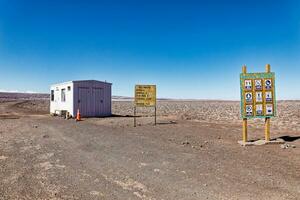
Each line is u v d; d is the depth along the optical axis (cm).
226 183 647
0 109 4309
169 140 1266
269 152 1004
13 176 707
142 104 1944
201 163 831
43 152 988
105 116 2777
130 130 1628
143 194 580
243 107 1199
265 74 1212
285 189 608
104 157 910
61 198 561
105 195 576
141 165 809
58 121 2217
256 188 615
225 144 1178
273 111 1198
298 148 1077
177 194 580
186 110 4488
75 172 740
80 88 2647
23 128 1706
